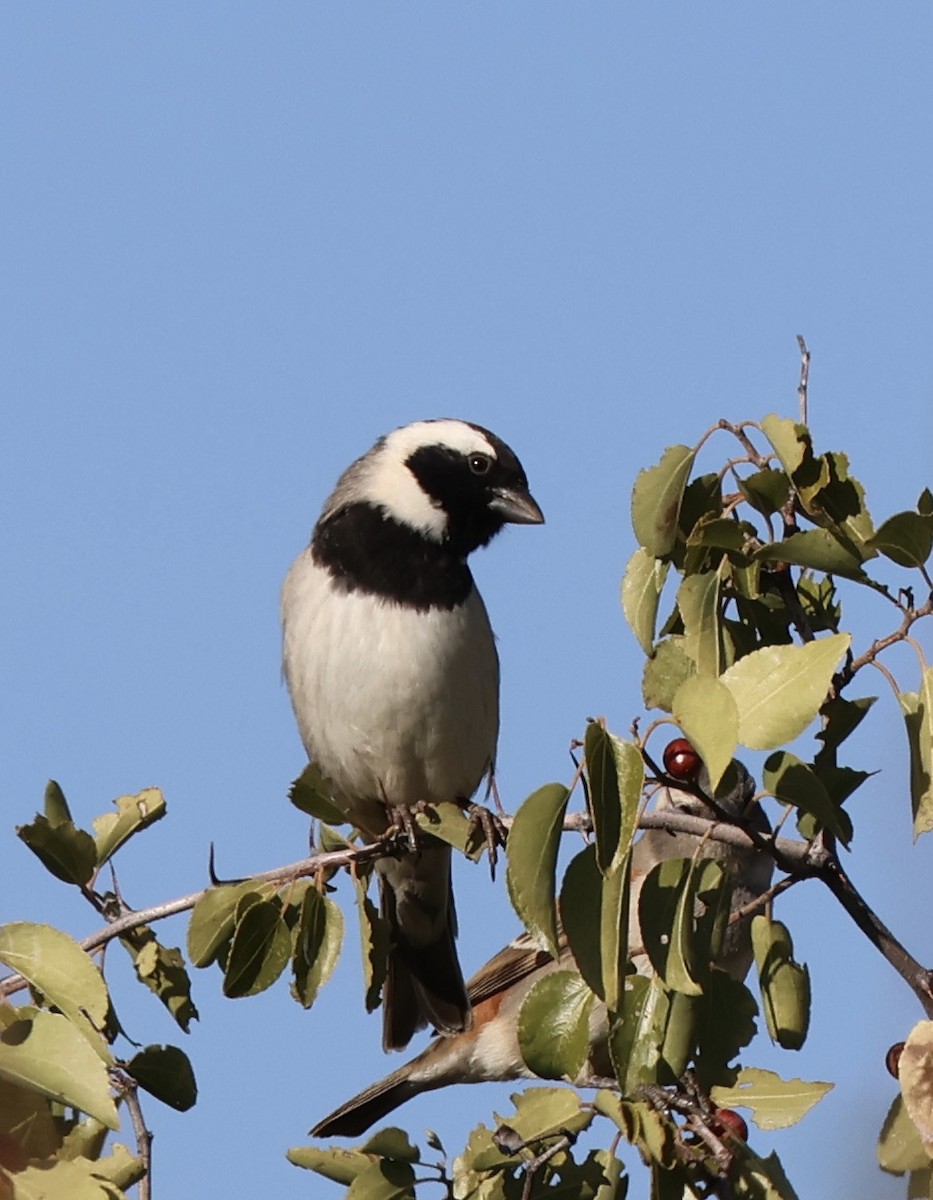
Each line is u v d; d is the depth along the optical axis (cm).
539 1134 927
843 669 967
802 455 1017
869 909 966
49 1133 877
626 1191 941
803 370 1059
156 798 1132
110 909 1105
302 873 1020
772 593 1095
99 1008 883
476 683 1402
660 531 1062
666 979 901
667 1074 930
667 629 1116
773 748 866
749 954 1405
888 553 961
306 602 1408
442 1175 1011
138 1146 983
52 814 1139
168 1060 1005
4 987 929
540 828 848
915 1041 841
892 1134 870
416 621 1382
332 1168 1033
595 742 826
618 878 829
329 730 1407
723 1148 875
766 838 972
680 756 1151
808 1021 1021
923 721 927
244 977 982
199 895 998
